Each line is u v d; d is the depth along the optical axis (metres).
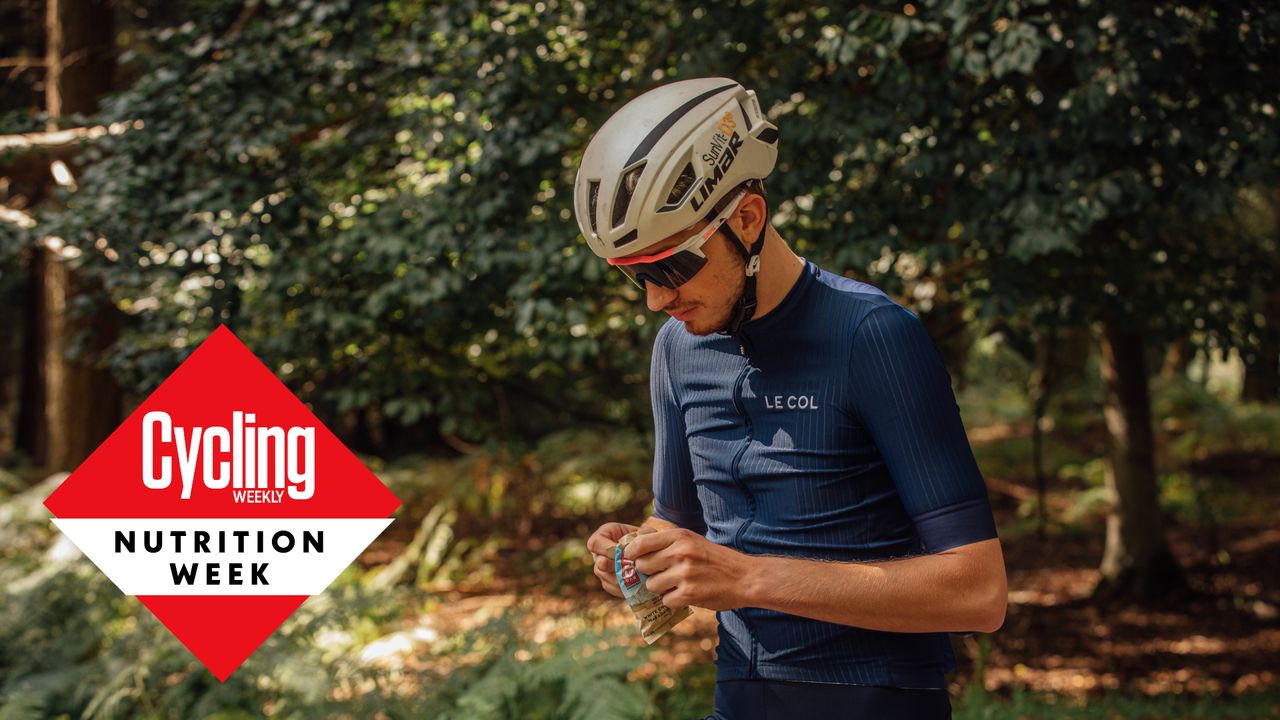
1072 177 3.68
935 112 3.88
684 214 1.40
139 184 4.58
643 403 5.34
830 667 1.54
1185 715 4.57
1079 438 12.45
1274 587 6.97
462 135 4.30
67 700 4.75
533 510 8.61
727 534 1.63
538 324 4.09
